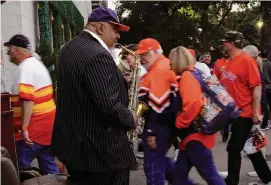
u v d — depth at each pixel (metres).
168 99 4.31
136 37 37.75
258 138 5.38
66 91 3.13
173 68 4.32
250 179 6.01
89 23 3.27
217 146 8.63
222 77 5.30
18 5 8.44
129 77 4.17
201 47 33.31
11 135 3.26
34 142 4.62
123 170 3.23
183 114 4.13
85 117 3.08
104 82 2.99
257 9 35.44
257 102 5.14
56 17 12.78
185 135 4.27
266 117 10.62
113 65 3.09
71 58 3.11
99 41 3.20
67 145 3.16
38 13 10.34
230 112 4.12
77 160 3.11
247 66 5.13
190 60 4.29
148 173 4.54
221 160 7.39
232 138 5.27
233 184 5.28
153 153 4.50
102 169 3.10
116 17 3.28
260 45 25.83
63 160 3.21
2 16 8.32
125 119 3.05
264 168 5.51
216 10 34.25
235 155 5.26
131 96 3.91
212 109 4.12
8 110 3.27
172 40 34.53
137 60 4.29
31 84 4.51
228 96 4.16
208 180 4.25
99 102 2.98
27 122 4.50
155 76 4.30
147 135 4.46
